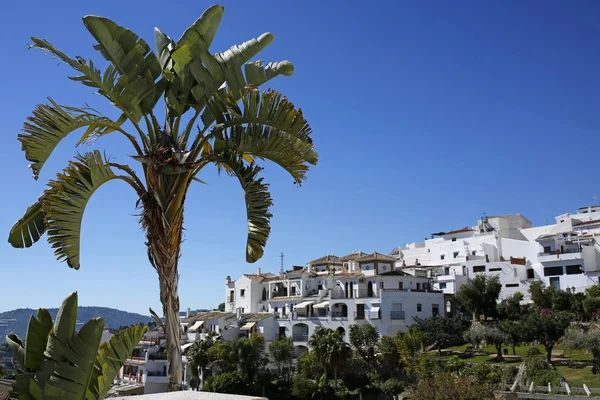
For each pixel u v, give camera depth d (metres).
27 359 8.99
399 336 62.09
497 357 58.50
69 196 9.27
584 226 91.25
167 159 10.44
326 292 83.62
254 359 71.44
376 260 83.50
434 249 102.94
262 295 95.19
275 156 11.68
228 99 11.48
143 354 78.81
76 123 9.76
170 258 10.53
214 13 11.16
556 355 57.91
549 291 70.00
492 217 107.06
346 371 61.81
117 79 10.23
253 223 11.17
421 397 40.97
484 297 73.00
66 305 8.95
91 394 8.70
